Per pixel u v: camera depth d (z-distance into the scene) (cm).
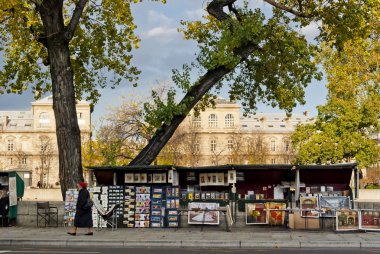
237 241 1653
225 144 12494
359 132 4903
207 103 3014
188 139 8606
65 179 2255
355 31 2595
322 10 2547
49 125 12638
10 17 2284
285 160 11088
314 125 5028
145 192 2064
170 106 2403
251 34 2384
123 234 1852
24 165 12475
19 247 1605
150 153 2439
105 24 2952
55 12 2259
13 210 2148
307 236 1797
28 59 2972
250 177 2175
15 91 3053
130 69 3080
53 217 2152
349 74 4528
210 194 2134
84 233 1880
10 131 12800
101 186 2081
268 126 13388
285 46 2566
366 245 1623
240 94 2973
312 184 2158
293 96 2742
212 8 2495
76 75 3070
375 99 4547
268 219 2017
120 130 4806
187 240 1662
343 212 1912
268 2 2534
